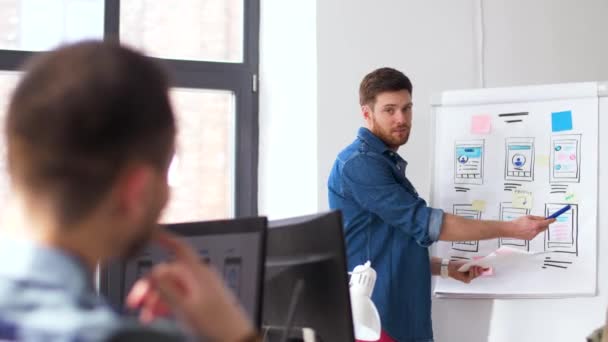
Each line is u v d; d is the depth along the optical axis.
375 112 3.22
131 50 0.69
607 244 3.30
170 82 0.73
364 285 2.09
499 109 3.48
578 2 4.10
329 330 1.62
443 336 3.70
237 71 4.06
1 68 3.74
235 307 0.76
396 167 3.20
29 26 3.81
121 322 0.61
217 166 4.06
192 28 4.04
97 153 0.64
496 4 4.00
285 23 4.00
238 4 4.11
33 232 0.65
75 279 0.63
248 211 4.03
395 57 3.87
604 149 3.33
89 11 3.89
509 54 4.00
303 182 3.83
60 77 0.65
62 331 0.58
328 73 3.79
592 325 3.60
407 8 3.90
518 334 3.67
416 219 3.08
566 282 3.30
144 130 0.67
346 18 3.83
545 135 3.41
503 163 3.45
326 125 3.77
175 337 0.63
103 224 0.66
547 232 3.35
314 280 1.63
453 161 3.51
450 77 3.93
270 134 4.05
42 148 0.64
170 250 0.77
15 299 0.61
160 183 0.70
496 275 3.36
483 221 3.14
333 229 1.58
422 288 3.18
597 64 4.11
